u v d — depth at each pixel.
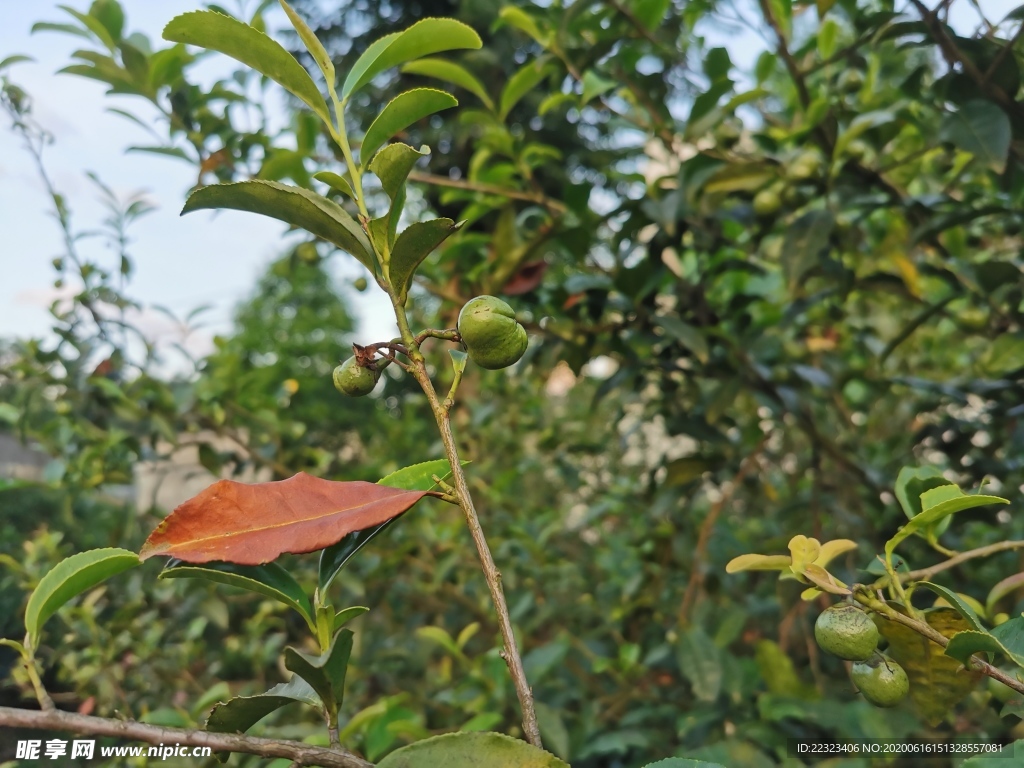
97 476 0.65
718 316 0.52
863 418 0.79
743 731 0.41
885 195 0.47
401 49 0.25
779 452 0.72
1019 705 0.24
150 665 0.62
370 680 0.68
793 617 0.48
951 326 0.69
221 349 0.68
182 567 0.19
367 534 0.21
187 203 0.21
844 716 0.39
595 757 0.53
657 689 0.56
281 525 0.19
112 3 0.46
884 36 0.39
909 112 0.43
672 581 0.68
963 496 0.21
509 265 0.51
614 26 0.48
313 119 0.51
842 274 0.48
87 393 0.63
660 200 0.46
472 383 0.90
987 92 0.36
